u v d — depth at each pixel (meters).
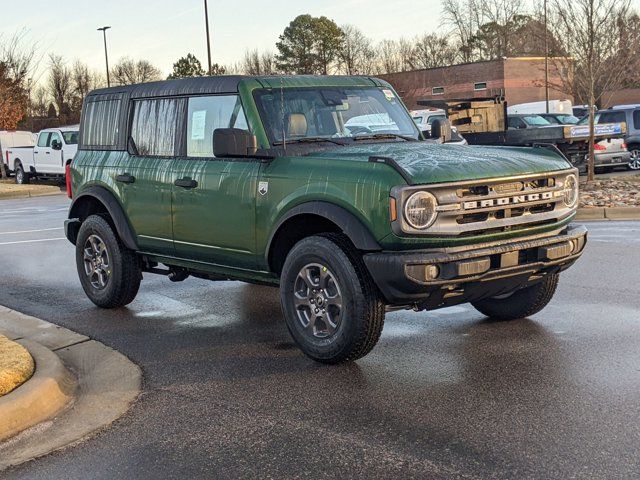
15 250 12.88
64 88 76.06
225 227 6.73
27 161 30.25
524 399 5.17
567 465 4.15
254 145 6.30
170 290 9.32
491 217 5.74
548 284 6.84
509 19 73.00
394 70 76.69
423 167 5.61
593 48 18.86
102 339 7.23
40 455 4.64
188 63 87.75
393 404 5.20
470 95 62.25
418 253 5.50
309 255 5.99
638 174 22.66
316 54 77.31
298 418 5.03
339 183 5.78
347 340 5.82
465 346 6.47
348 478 4.11
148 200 7.50
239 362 6.33
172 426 5.00
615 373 5.61
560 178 6.16
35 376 5.65
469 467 4.17
